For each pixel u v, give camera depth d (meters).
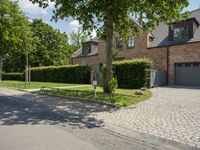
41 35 58.59
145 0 15.06
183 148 6.26
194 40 23.80
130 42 30.08
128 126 8.59
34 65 58.56
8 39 38.22
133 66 22.62
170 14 15.35
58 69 35.16
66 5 15.82
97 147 6.20
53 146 6.18
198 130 7.90
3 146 6.12
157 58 26.89
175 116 10.03
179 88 21.08
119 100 13.81
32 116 10.11
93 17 16.95
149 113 10.78
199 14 27.19
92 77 31.58
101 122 9.20
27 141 6.57
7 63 61.03
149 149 6.16
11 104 13.53
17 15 39.66
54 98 16.42
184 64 24.58
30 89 23.05
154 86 23.25
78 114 10.74
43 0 15.77
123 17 16.30
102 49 34.25
